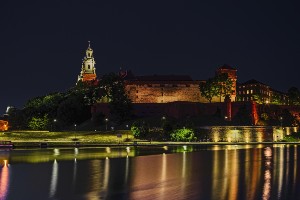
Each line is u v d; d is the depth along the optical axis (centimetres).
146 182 6094
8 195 5159
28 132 16725
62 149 11944
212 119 16850
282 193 5247
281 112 18275
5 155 9969
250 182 6103
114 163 8425
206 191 5362
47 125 19000
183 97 19325
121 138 15075
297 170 7512
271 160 9219
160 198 4956
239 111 17350
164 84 19362
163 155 10225
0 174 6794
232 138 15712
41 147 12694
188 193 5247
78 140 15088
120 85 18612
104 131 16200
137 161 8812
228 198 4962
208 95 18575
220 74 18938
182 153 10794
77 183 5975
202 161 8900
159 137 15312
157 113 18100
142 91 19262
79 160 8931
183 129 15100
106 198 4981
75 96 19962
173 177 6606
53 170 7306
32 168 7562
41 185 5803
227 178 6519
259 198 4956
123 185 5828
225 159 9344
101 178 6444
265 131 16138
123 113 17712
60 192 5331
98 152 10950
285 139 16575
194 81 19500
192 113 17325
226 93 18688
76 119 19188
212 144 14188
